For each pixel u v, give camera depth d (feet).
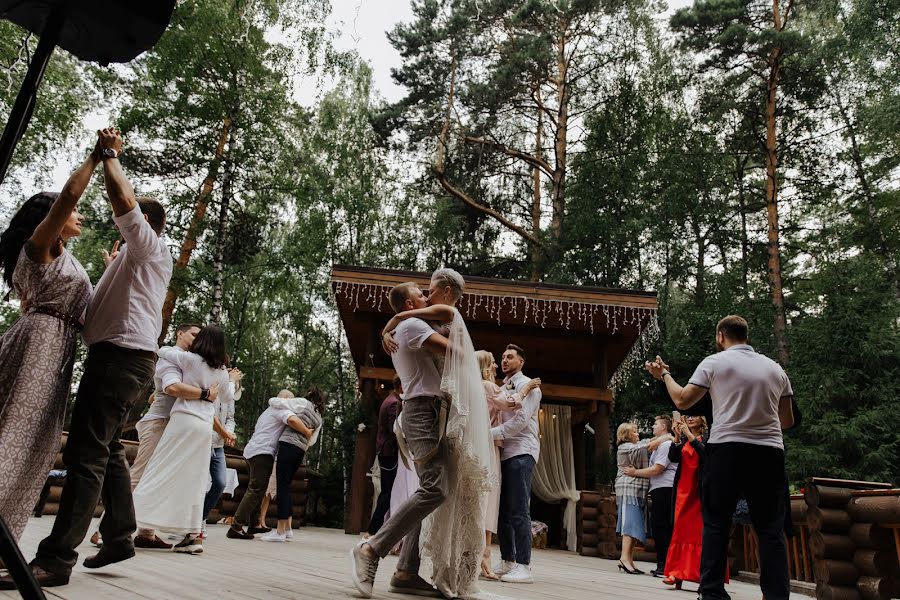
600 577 18.30
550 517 44.91
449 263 76.43
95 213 52.06
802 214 73.72
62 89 45.73
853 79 66.03
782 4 67.05
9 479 8.01
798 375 53.16
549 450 42.50
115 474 9.70
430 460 9.89
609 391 38.78
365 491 36.14
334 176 72.18
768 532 10.83
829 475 48.65
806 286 69.46
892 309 53.67
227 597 8.43
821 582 15.78
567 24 66.18
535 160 69.31
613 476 37.29
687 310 62.23
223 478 18.58
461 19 63.87
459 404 9.89
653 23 69.31
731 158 72.18
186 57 51.44
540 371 51.11
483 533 10.41
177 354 14.44
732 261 72.49
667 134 68.59
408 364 10.41
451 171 71.97
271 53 53.11
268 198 57.62
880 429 48.49
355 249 74.95
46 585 8.15
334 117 74.28
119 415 8.95
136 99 52.08
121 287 9.09
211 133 53.93
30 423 8.27
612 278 64.64
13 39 37.91
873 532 15.21
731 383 11.24
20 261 8.61
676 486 16.89
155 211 9.98
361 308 38.11
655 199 66.90
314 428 22.98
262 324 85.40
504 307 37.55
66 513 8.40
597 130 68.28
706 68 66.23
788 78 64.85
